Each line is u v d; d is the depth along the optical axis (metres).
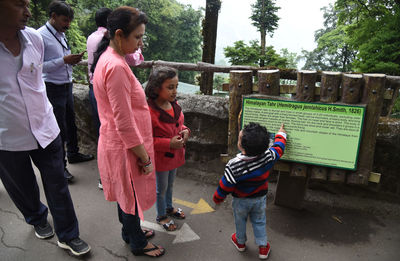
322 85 1.84
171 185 2.29
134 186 1.61
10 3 1.35
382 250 2.02
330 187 2.55
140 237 1.88
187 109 2.85
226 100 2.75
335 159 1.94
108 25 1.43
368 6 14.87
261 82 2.01
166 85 1.80
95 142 3.49
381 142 2.24
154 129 1.90
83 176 3.07
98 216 2.39
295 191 2.40
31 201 1.99
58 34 2.61
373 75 1.73
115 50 1.47
